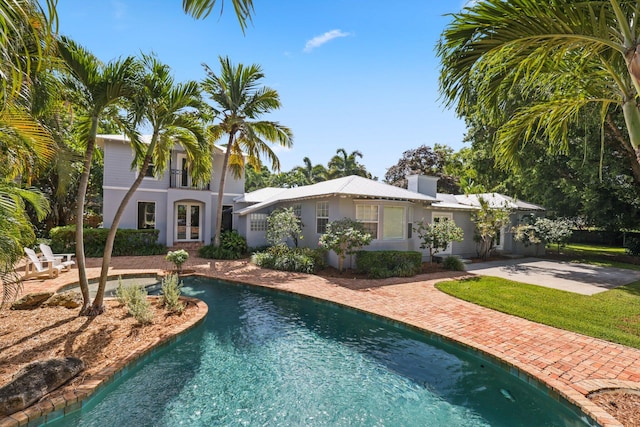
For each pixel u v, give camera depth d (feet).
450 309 25.41
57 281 32.22
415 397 15.01
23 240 17.31
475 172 74.02
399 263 40.27
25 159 18.35
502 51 13.07
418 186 55.06
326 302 28.07
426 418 13.53
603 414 12.14
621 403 12.88
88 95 20.27
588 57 13.53
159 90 21.65
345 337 21.89
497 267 47.67
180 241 64.44
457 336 19.83
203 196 65.26
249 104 54.19
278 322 24.68
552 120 17.90
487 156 66.74
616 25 12.07
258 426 12.85
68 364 14.30
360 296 29.35
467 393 15.35
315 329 23.27
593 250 77.00
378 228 45.80
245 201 69.92
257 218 59.88
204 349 19.80
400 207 48.19
